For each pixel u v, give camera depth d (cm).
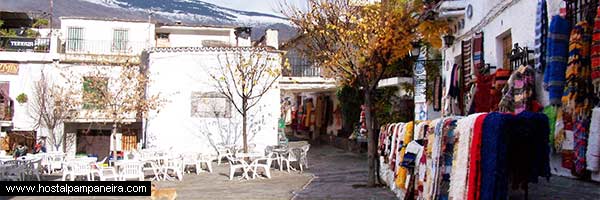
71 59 2781
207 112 2477
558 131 852
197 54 2480
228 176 1809
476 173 550
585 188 760
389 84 2155
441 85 1714
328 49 1399
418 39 1472
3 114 2678
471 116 579
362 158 2386
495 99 1090
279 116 2614
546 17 920
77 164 1573
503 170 541
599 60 754
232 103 2411
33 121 2734
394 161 1113
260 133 2473
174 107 2475
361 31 1339
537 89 955
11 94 2739
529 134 569
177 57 2486
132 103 2488
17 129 2720
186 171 1994
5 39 2858
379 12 1344
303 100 3922
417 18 1379
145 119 2505
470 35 1360
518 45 1059
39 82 2753
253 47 2458
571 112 816
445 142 647
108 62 2717
